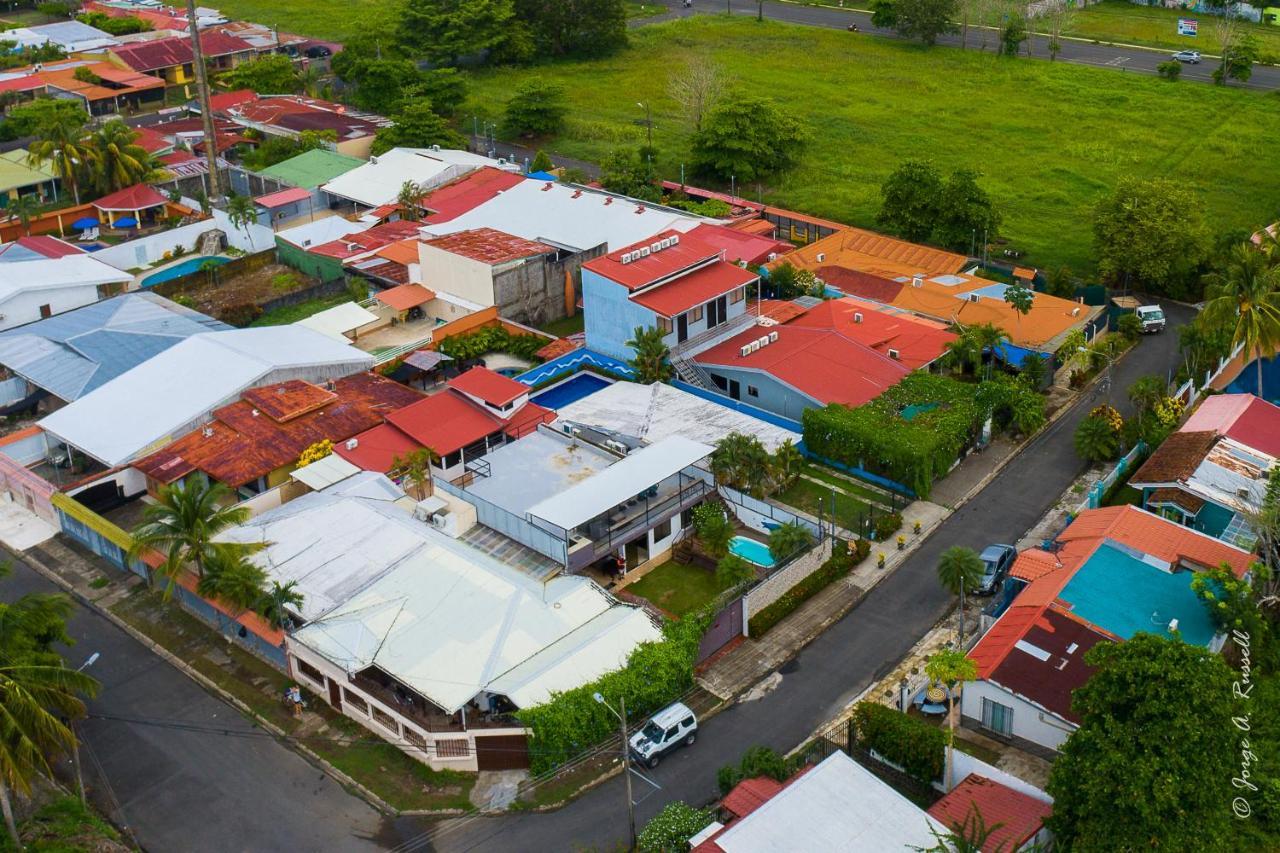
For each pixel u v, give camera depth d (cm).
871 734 5794
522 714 5841
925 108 16900
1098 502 7906
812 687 6519
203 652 6944
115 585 7569
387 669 6138
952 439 8281
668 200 13275
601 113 17000
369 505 7412
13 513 8381
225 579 6581
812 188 14225
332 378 9375
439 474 8144
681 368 9250
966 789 5356
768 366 9044
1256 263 8975
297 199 13138
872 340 9556
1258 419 8231
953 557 6850
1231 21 19112
